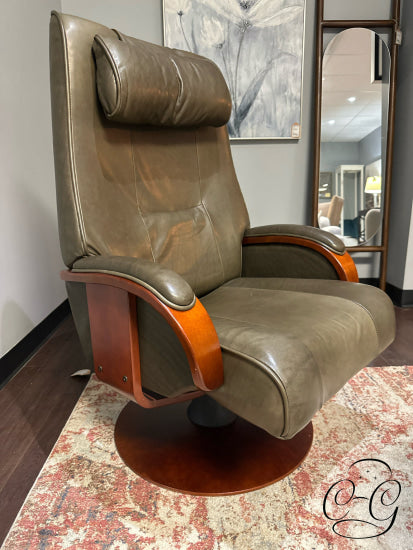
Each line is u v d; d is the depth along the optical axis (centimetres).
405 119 239
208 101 123
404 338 193
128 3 233
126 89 99
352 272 121
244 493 96
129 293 86
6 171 167
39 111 204
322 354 81
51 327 209
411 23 229
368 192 251
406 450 111
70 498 96
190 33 233
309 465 106
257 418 75
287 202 262
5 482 103
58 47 99
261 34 234
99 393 146
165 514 91
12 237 171
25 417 133
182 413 128
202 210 136
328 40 243
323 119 245
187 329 76
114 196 110
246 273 144
